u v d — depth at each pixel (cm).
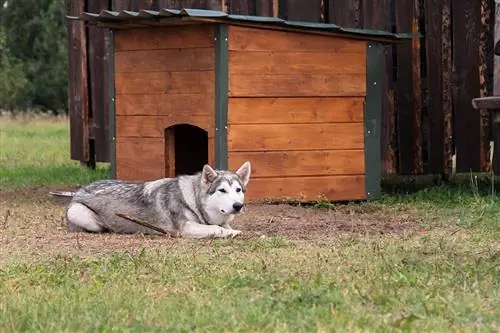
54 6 4222
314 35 1338
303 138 1344
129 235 1109
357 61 1377
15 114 4338
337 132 1370
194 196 1092
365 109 1390
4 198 1507
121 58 1380
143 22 1306
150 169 1357
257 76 1298
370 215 1281
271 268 873
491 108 1277
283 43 1315
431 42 1577
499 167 1479
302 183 1350
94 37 1842
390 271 849
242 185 1092
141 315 701
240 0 1617
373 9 1589
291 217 1232
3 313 705
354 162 1386
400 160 1590
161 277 841
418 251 962
